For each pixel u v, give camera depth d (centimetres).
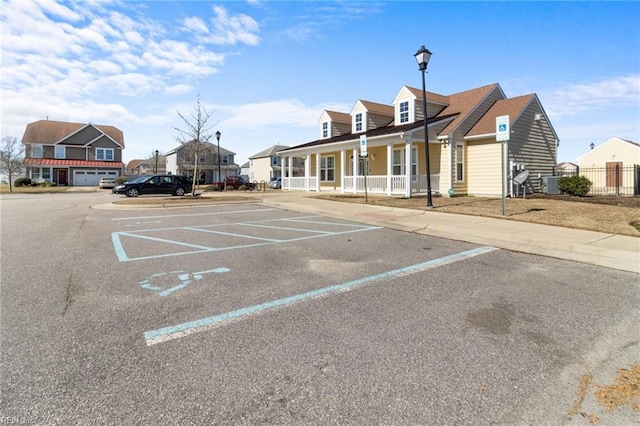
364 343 311
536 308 392
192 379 257
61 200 1989
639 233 760
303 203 1486
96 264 562
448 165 1758
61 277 492
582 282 485
